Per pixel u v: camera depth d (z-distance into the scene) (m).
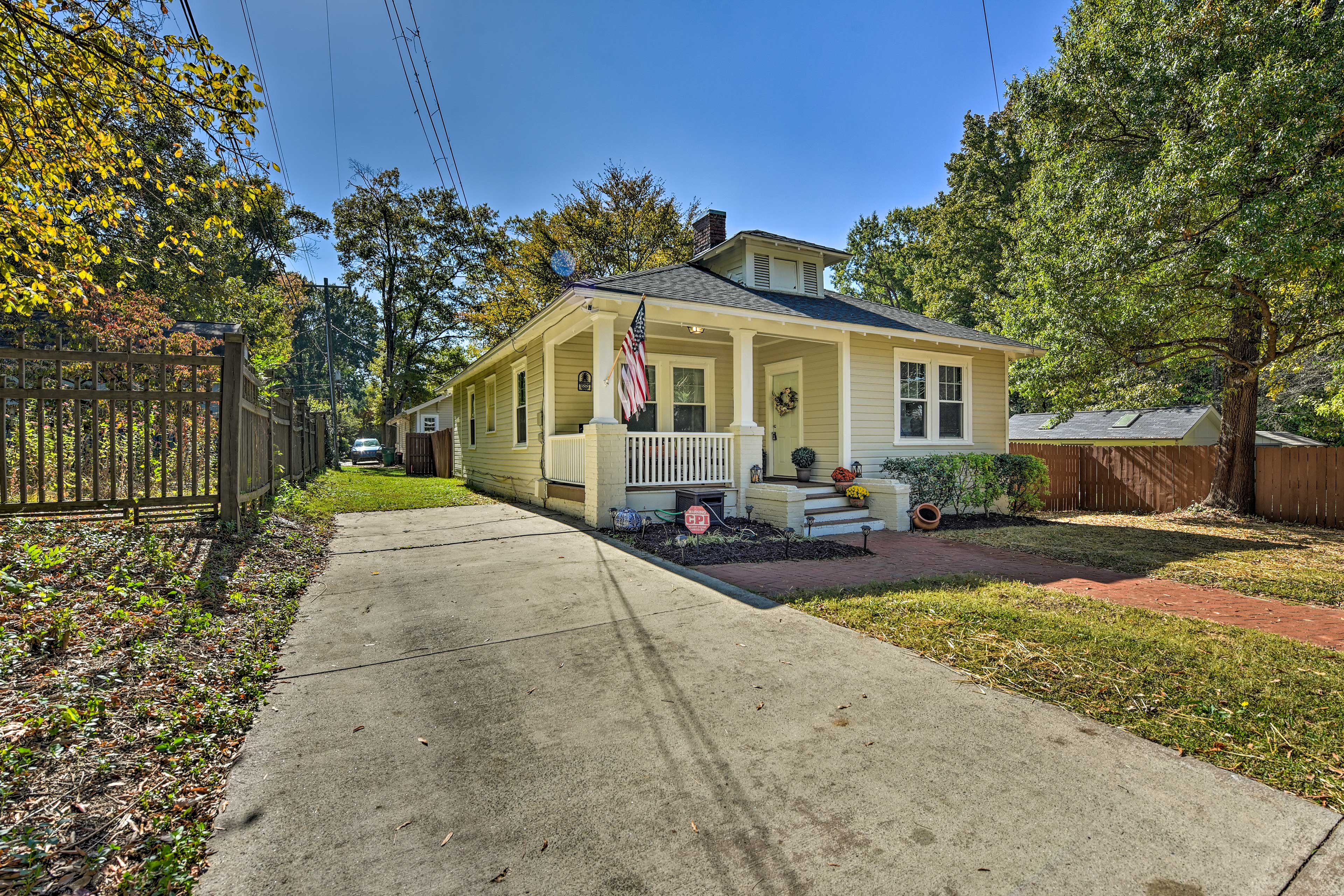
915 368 10.97
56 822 1.89
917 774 2.37
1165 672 3.33
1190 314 9.78
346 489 14.12
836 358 10.19
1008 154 25.28
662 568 5.98
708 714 2.89
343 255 31.45
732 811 2.15
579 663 3.54
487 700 3.05
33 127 4.29
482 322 28.89
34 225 4.88
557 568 5.98
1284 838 1.98
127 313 10.12
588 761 2.48
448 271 33.25
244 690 3.06
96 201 5.12
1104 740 2.63
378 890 1.76
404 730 2.74
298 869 1.84
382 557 6.48
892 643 3.84
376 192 31.02
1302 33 7.73
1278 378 13.02
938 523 9.22
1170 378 12.48
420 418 31.33
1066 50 10.95
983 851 1.92
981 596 5.00
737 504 8.85
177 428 5.64
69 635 3.11
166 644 3.31
